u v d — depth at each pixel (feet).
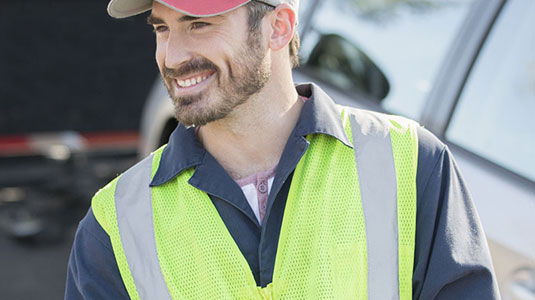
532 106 9.66
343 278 6.77
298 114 7.41
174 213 7.13
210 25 6.79
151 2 7.43
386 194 7.03
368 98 11.59
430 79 10.75
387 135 7.29
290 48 7.47
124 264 7.08
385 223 6.96
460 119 10.20
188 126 7.19
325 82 12.42
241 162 7.28
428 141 7.30
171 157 7.27
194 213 7.04
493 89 10.05
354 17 12.29
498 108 9.93
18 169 25.96
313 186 7.03
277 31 7.18
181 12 6.68
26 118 28.25
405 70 11.14
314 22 13.03
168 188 7.25
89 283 7.14
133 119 29.32
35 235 22.03
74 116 28.73
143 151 15.75
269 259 6.86
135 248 7.08
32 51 28.19
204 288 6.84
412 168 7.12
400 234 6.97
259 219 7.10
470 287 6.87
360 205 6.98
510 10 10.16
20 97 28.17
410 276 6.97
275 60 7.19
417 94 10.85
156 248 7.04
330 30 12.64
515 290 8.73
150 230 7.10
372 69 11.64
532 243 8.71
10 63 28.02
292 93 7.37
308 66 12.90
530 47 9.83
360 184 7.06
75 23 28.50
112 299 7.14
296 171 7.09
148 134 15.19
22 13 27.94
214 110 6.89
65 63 28.55
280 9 7.08
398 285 6.89
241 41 6.86
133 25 29.12
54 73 28.45
